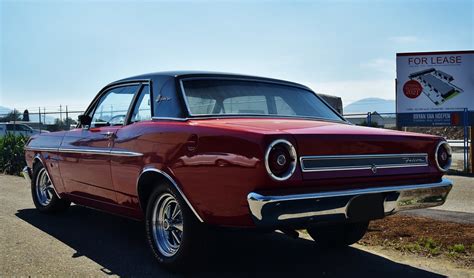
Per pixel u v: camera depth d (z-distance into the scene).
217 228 3.79
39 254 4.57
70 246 4.87
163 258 4.08
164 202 4.18
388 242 5.20
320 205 3.41
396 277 4.08
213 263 4.38
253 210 3.21
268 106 4.60
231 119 4.06
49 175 6.19
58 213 6.54
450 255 4.70
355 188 3.61
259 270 4.19
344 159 3.57
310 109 4.84
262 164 3.21
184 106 4.14
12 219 6.20
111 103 5.19
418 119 15.76
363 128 4.10
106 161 4.83
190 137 3.75
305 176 3.35
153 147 4.14
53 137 6.09
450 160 4.30
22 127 27.41
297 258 4.61
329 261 4.52
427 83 15.66
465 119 15.25
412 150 4.03
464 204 7.80
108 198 4.96
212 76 4.58
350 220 3.61
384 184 3.81
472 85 15.27
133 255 4.57
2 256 4.50
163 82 4.48
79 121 5.31
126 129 4.61
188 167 3.73
